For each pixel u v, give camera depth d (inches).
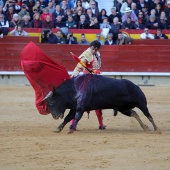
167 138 661.9
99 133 696.4
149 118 707.4
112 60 1357.0
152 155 570.9
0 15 1354.6
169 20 1401.3
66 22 1365.7
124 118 834.8
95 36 1358.3
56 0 1402.6
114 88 695.7
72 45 1341.0
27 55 698.8
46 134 684.7
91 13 1374.3
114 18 1363.2
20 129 727.1
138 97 702.5
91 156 564.4
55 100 685.3
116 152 582.9
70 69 1344.7
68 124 776.9
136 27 1381.6
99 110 729.6
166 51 1359.5
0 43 1334.9
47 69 693.3
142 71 1363.2
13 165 529.0
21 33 1347.2
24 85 1310.3
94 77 696.4
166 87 1290.6
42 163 536.1
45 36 1338.6
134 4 1392.7
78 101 684.7
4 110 912.9
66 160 547.5
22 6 1363.2
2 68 1343.5
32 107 949.2
